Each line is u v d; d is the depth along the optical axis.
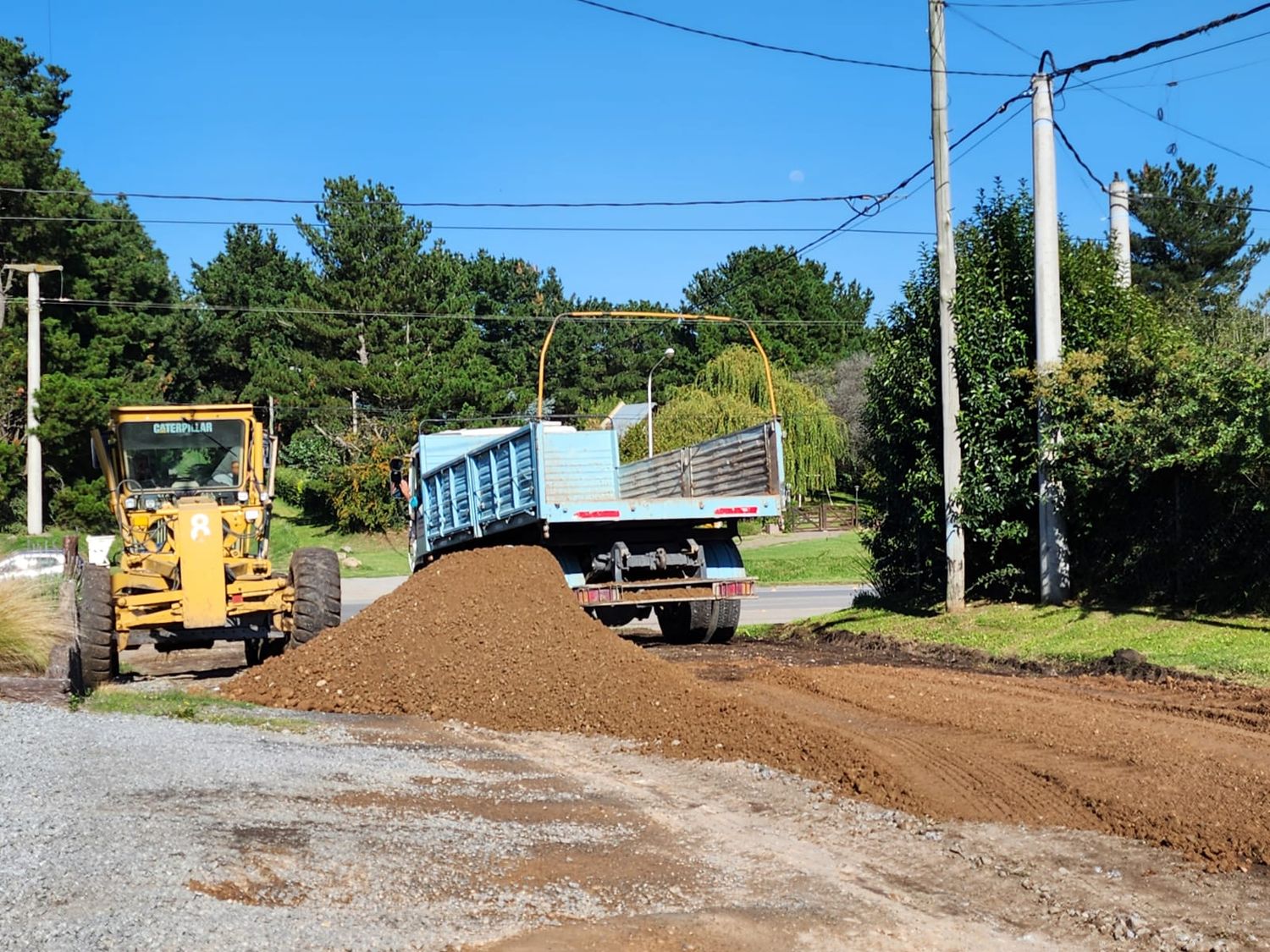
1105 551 16.52
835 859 6.77
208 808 6.92
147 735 9.17
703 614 17.42
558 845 6.86
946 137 17.36
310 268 62.06
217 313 75.38
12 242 51.44
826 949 5.42
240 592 14.28
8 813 6.43
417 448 22.56
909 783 8.10
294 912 5.37
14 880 5.39
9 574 18.41
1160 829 7.11
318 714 11.80
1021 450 17.38
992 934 5.66
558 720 10.86
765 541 55.03
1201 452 14.11
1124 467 15.66
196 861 5.82
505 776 8.70
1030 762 8.61
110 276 59.22
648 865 6.57
